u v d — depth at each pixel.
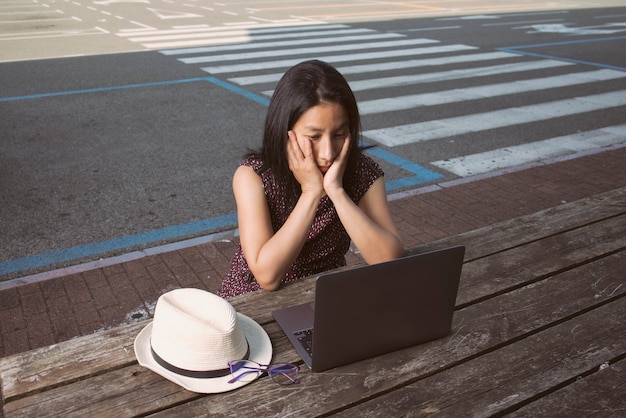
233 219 4.93
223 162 6.18
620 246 2.52
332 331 1.67
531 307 2.08
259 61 11.03
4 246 4.43
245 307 2.02
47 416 1.52
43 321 3.57
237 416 1.55
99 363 1.71
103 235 4.62
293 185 2.17
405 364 1.76
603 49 12.96
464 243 2.49
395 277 1.68
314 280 2.20
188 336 1.63
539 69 10.81
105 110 7.96
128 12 17.98
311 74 2.01
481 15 18.38
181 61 11.02
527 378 1.73
